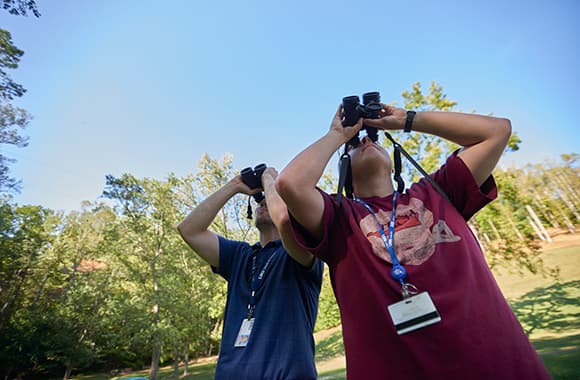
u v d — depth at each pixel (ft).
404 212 3.58
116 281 71.20
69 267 87.40
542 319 33.86
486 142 3.57
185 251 58.44
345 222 3.58
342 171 4.14
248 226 60.70
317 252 3.53
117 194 57.06
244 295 6.01
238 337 5.48
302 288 5.54
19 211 90.63
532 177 40.04
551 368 17.39
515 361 2.55
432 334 2.63
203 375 58.59
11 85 41.39
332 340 62.49
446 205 3.56
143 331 52.44
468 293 2.82
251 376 4.75
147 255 57.88
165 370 78.33
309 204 3.35
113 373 83.61
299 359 4.78
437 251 3.11
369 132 4.36
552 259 54.29
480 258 3.25
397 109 4.05
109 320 63.10
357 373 2.84
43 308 80.89
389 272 3.06
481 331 2.64
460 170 3.64
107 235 59.41
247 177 6.98
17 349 67.56
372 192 4.27
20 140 46.65
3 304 76.02
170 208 61.16
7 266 74.08
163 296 53.93
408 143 28.45
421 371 2.53
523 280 50.93
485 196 3.48
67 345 70.28
